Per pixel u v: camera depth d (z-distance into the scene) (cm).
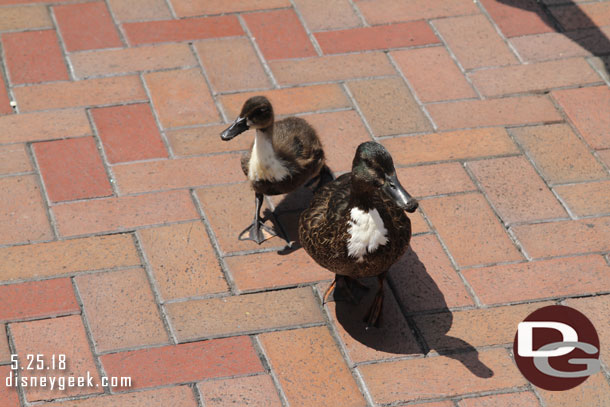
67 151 285
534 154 288
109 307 264
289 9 314
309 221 259
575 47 308
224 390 255
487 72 302
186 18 311
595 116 295
